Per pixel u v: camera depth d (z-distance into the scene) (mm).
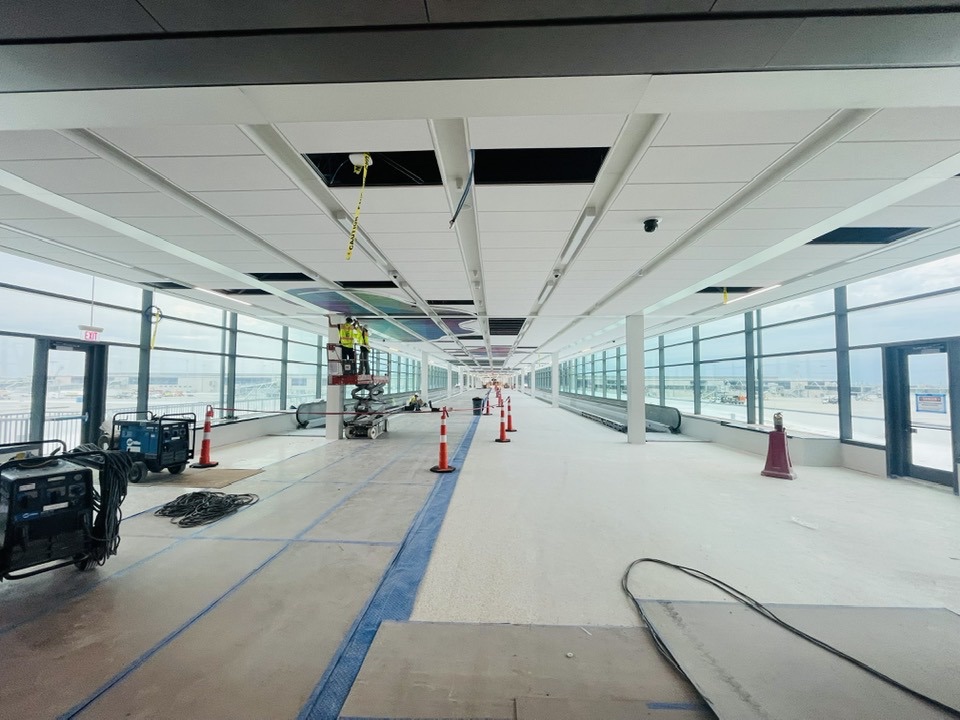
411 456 6902
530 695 1597
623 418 11250
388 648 1885
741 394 8727
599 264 5258
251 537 3256
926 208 3457
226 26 1364
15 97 1728
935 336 4938
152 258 5008
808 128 2359
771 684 1650
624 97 1741
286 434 9664
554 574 2652
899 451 5375
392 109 1888
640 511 3965
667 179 2980
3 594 2355
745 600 2328
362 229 4023
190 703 1553
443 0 1271
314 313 9109
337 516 3785
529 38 1401
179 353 7984
